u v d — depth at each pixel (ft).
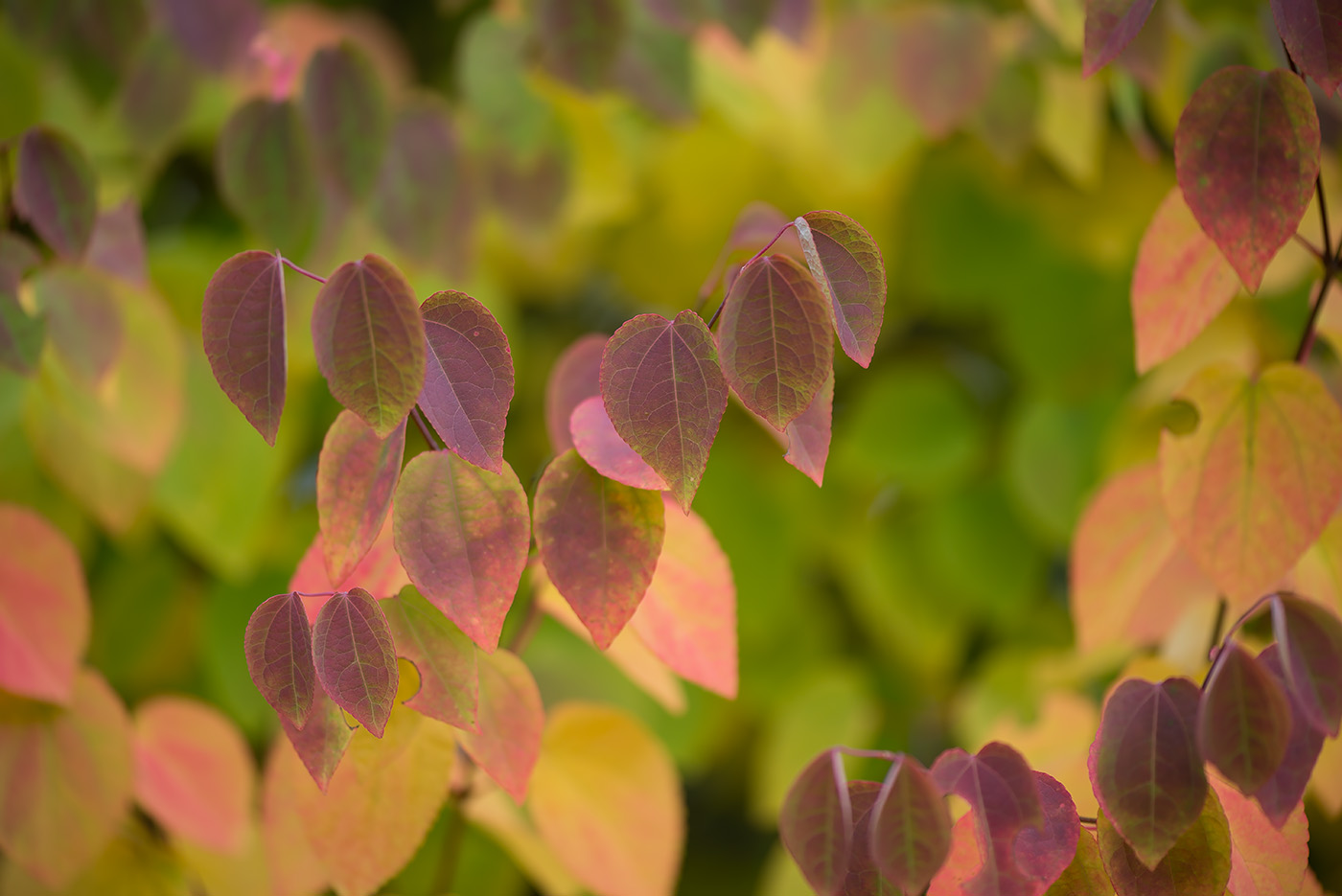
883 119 5.28
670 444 3.31
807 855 3.29
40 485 4.95
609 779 3.91
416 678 3.43
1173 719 3.32
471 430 3.34
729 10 4.80
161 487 4.85
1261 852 3.43
